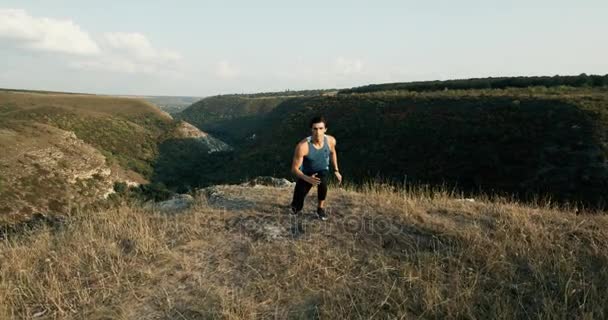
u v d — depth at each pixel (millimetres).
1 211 46656
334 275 4035
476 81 92250
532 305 3557
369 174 47312
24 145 58469
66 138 66438
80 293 3953
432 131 53406
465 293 3611
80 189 58031
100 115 118125
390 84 125875
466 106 57531
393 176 48000
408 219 5141
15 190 50562
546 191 35062
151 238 4844
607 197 31672
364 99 76750
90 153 66250
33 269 4480
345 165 55094
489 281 3910
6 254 4871
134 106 146875
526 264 4199
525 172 39000
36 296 3975
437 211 5574
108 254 4605
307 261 4246
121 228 5359
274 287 3898
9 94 139250
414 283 3850
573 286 3711
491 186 39406
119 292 3979
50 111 111000
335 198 6105
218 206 6020
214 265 4355
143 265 4395
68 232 5469
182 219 5527
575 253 4344
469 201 6195
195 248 4699
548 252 4395
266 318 3514
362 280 3977
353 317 3443
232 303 3631
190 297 3832
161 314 3627
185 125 130750
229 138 166750
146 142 114312
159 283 4082
